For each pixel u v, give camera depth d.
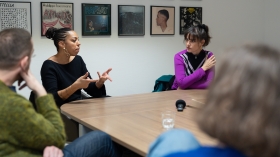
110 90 4.27
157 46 4.52
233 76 0.76
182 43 4.69
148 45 4.45
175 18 4.59
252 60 0.75
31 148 1.53
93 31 4.06
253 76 0.74
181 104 2.41
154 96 2.93
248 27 5.22
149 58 4.48
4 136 1.45
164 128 1.94
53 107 1.63
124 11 4.23
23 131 1.45
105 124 2.04
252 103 0.73
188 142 0.87
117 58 4.27
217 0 4.88
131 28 4.30
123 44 4.28
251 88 0.73
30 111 1.47
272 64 0.74
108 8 4.12
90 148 1.81
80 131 2.37
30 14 3.73
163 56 4.58
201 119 0.78
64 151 1.73
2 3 3.60
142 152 1.58
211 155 0.78
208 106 0.78
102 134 1.87
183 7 4.61
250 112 0.73
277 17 5.21
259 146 0.73
